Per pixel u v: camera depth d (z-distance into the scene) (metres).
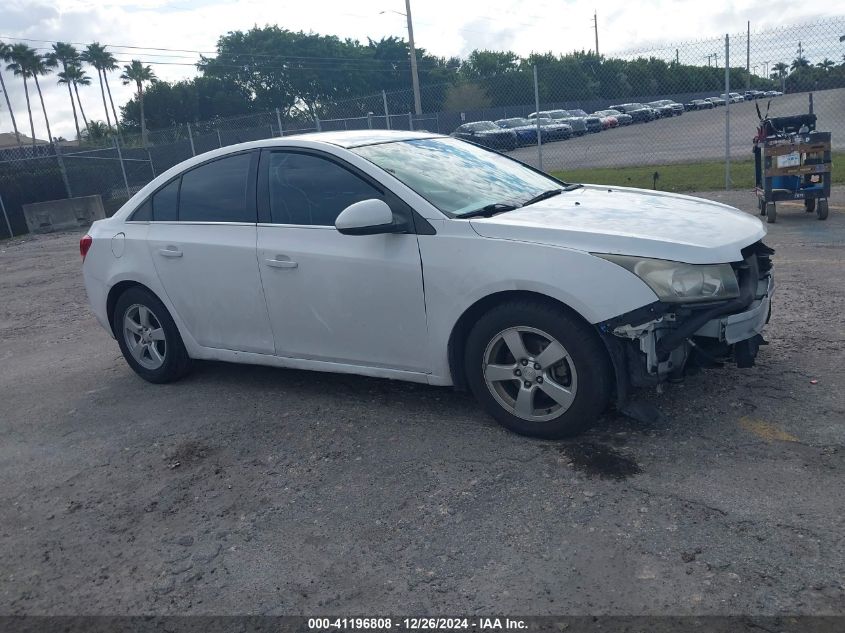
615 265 3.44
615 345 3.49
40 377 5.90
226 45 77.31
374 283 4.05
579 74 19.97
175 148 24.06
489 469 3.57
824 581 2.58
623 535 2.95
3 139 94.31
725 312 3.46
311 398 4.72
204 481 3.80
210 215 4.78
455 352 3.96
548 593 2.67
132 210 5.22
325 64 77.62
